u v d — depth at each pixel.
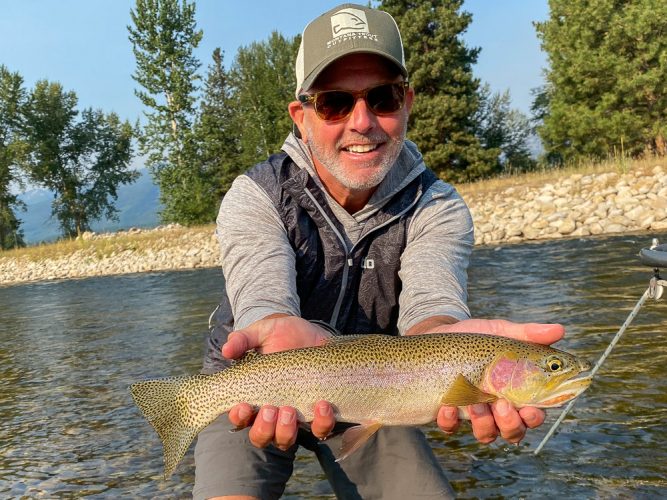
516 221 20.52
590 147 34.88
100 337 11.45
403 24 38.91
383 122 2.84
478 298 10.63
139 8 45.38
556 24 36.00
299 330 2.67
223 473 2.84
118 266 30.25
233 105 58.31
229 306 3.08
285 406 2.47
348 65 2.79
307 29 2.93
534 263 13.89
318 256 3.07
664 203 18.42
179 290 17.89
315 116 2.87
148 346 9.95
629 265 11.84
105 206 64.50
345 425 3.09
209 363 3.06
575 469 4.31
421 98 38.47
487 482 4.29
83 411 6.75
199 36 47.19
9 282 32.56
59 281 28.83
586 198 20.56
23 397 7.63
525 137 50.34
